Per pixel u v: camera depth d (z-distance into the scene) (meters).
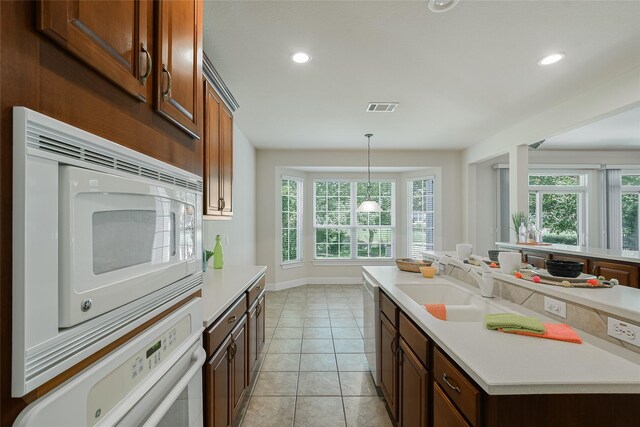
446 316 1.69
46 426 0.45
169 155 0.91
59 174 0.48
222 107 2.46
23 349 0.42
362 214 6.32
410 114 3.64
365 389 2.40
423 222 5.97
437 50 2.25
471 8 1.80
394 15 1.86
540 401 0.91
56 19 0.49
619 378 0.92
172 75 0.90
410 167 5.70
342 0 1.72
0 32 0.41
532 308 1.62
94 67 0.58
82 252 0.52
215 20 1.89
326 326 3.76
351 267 6.21
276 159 5.56
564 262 1.62
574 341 1.18
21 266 0.42
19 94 0.44
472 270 1.96
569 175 6.12
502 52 2.28
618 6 1.78
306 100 3.20
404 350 1.66
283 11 1.81
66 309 0.48
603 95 2.84
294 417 2.06
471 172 5.38
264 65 2.46
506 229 5.63
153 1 0.81
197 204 1.07
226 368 1.66
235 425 1.98
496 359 1.04
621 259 2.87
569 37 2.10
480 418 0.96
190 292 0.99
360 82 2.78
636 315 1.09
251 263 5.12
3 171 0.41
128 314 0.65
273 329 3.67
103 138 0.59
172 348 0.85
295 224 6.06
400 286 2.25
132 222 0.67
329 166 5.61
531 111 3.54
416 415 1.48
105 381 0.57
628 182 6.16
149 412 0.71
